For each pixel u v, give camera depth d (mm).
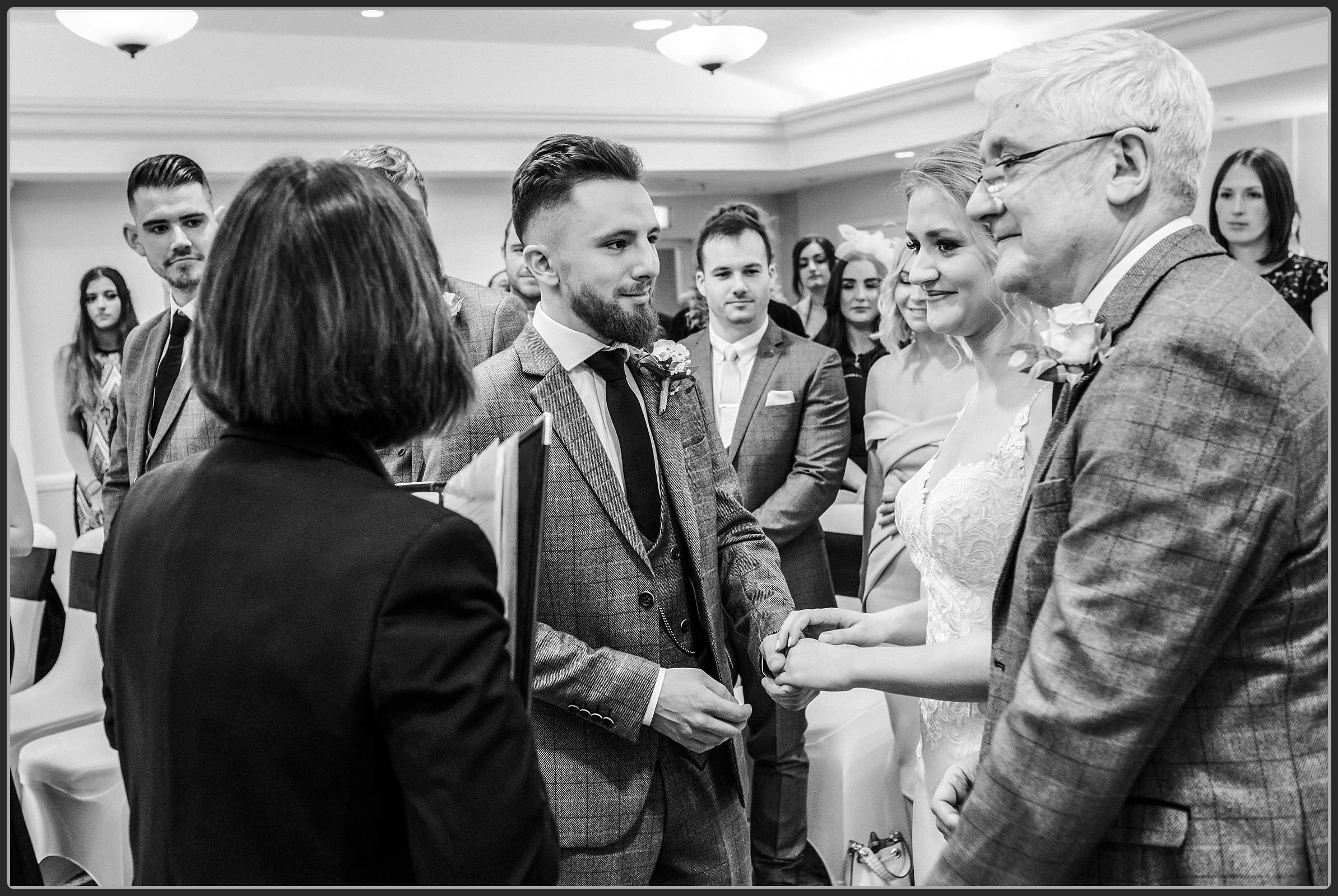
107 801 2920
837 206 9438
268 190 1078
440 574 1004
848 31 7129
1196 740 1124
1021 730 1115
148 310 7453
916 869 2070
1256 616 1106
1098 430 1104
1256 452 1052
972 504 1702
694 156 8117
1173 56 1201
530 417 1748
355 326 1051
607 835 1708
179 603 1053
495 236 8430
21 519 3164
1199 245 1179
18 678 3123
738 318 3588
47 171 6469
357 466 1101
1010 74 1240
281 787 1000
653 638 1757
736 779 1864
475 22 6895
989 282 1741
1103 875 1164
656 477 1838
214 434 2506
